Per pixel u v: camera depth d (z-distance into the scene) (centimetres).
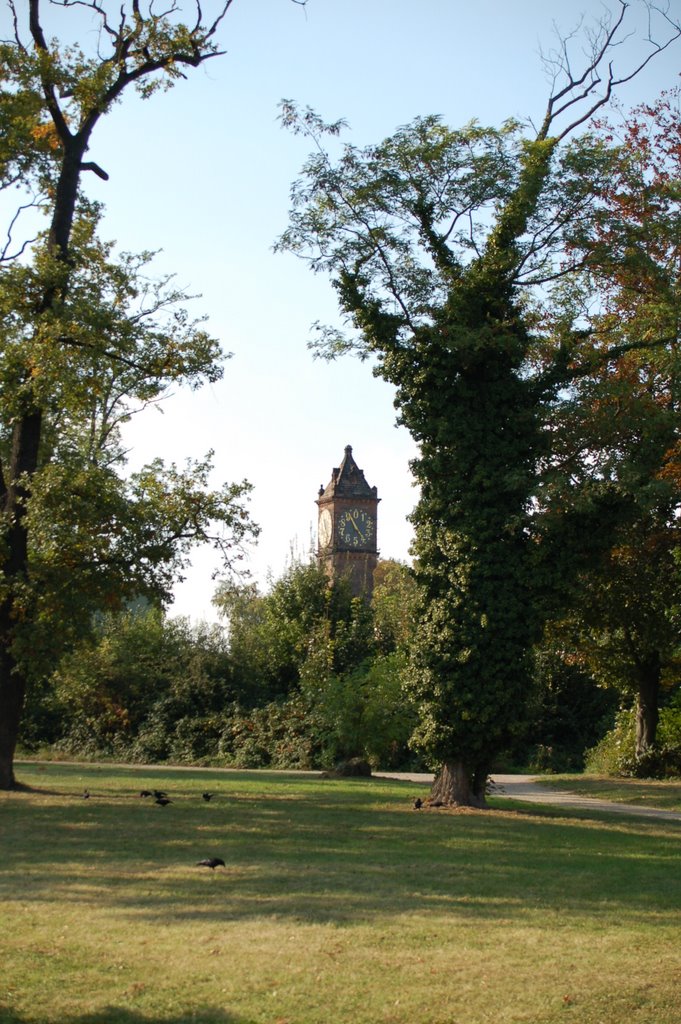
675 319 2617
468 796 2364
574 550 2291
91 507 2331
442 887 1319
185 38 2509
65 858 1474
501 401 2355
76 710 4769
